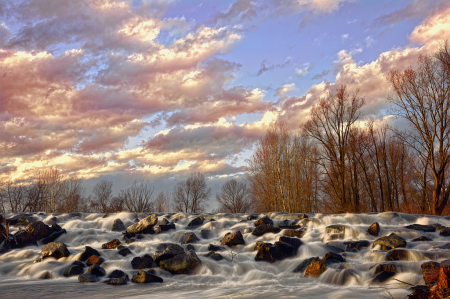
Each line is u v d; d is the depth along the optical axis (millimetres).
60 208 53500
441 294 6742
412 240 14914
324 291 9492
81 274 12164
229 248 15617
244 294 9344
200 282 11328
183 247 15789
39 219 23797
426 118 35188
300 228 18922
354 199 43219
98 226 22766
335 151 43188
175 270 12383
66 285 10984
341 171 42406
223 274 12391
